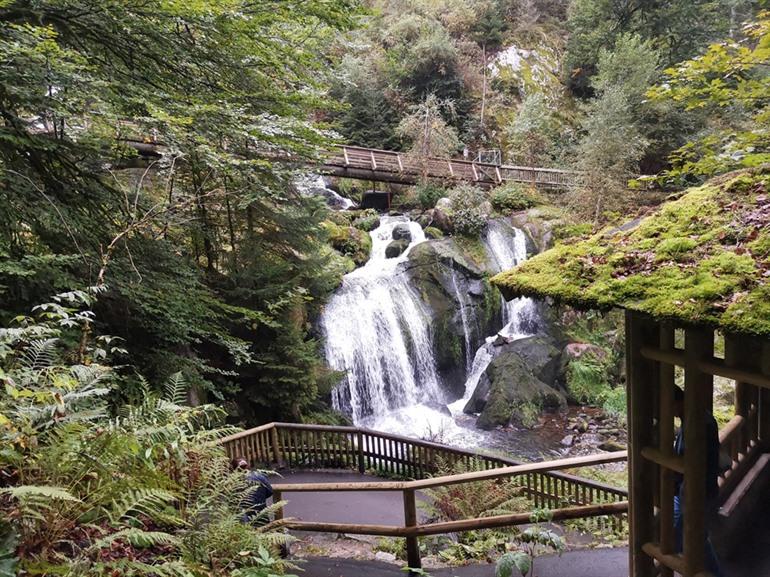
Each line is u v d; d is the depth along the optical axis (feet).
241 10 17.44
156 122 16.60
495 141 68.13
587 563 13.28
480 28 77.20
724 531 10.48
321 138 21.17
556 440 33.71
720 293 6.34
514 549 14.28
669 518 8.16
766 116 9.82
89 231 17.46
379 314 39.04
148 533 7.22
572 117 71.05
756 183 8.66
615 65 55.67
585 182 48.91
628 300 7.19
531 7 82.07
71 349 13.84
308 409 31.76
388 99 67.15
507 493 16.42
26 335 9.97
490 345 43.14
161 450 9.48
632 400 8.49
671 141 53.26
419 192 53.57
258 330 29.01
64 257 14.82
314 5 18.08
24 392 7.54
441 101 67.62
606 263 8.22
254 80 20.72
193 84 19.33
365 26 19.69
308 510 20.15
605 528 16.34
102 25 16.24
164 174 21.97
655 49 60.39
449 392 42.01
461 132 69.36
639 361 8.32
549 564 13.37
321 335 35.22
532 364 39.58
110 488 7.82
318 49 24.13
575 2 74.64
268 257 30.63
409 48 69.72
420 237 47.21
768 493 11.82
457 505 16.25
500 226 48.91
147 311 19.48
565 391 39.96
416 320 40.96
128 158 22.30
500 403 36.50
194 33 18.28
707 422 8.20
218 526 8.96
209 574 8.02
